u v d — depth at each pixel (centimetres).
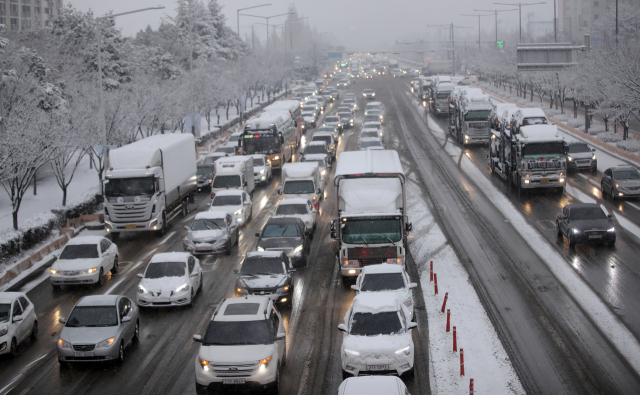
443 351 1516
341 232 2088
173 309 1894
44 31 5500
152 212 2755
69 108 3934
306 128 6806
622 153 4412
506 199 3369
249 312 1399
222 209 2948
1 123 2641
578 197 3344
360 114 7769
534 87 7981
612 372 1387
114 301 1584
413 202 3366
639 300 1850
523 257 2339
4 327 1542
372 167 2256
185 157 3312
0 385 1393
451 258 2355
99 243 2225
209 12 10338
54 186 3841
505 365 1427
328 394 1320
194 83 6138
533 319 1722
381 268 1800
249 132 4297
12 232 2541
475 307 1827
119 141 4178
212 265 2370
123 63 5675
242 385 1273
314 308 1880
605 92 4541
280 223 2431
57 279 2089
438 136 5825
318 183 3344
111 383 1391
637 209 3036
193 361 1507
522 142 3338
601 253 2355
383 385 1073
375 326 1409
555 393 1289
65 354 1454
